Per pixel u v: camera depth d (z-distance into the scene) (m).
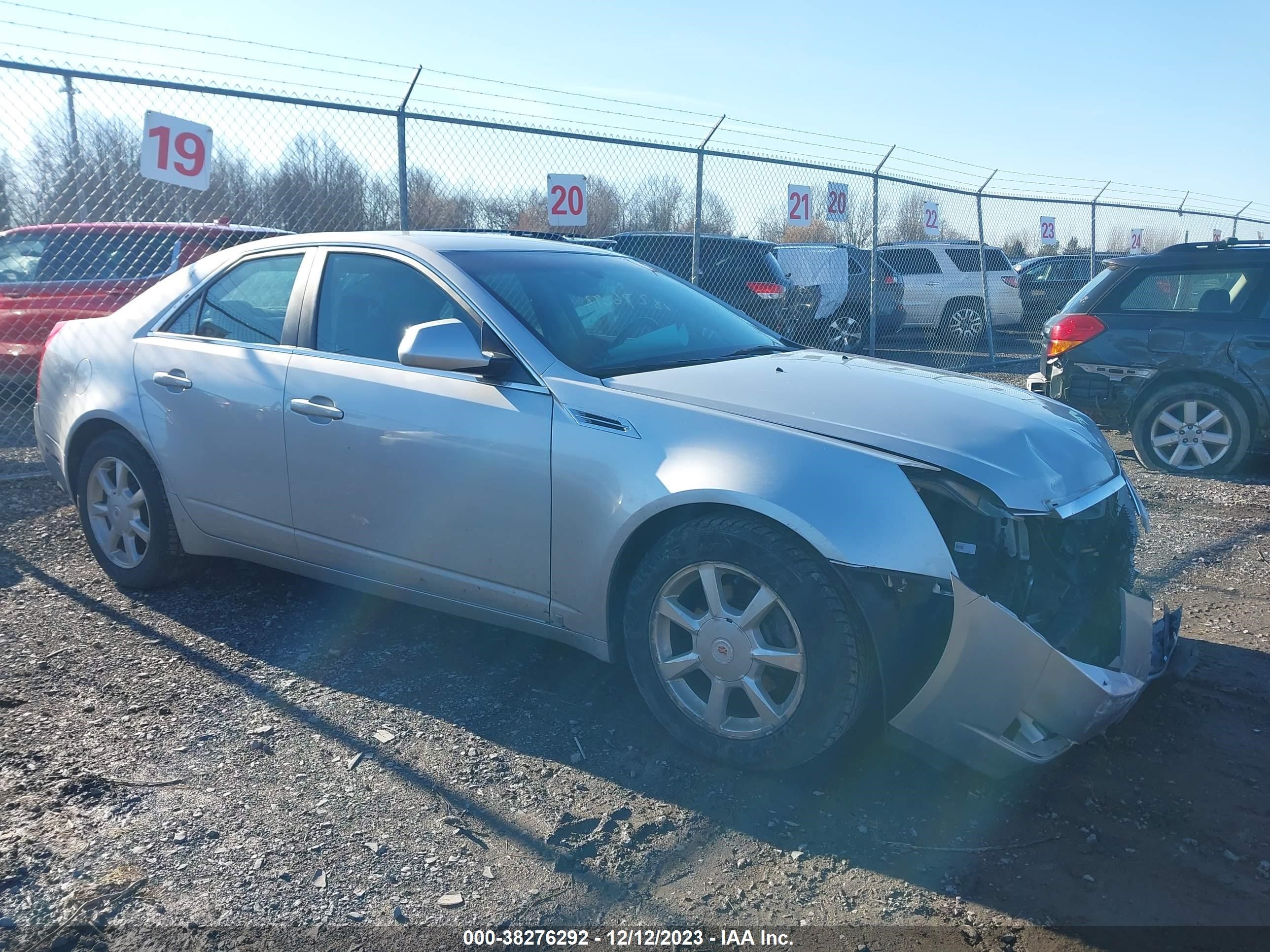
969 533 2.80
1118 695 2.76
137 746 3.19
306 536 3.97
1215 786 3.05
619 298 4.05
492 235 4.32
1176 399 7.51
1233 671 3.91
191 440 4.22
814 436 3.00
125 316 4.64
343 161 7.48
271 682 3.67
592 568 3.23
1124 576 3.34
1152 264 7.59
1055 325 8.05
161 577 4.52
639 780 3.04
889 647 2.77
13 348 8.32
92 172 6.53
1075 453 3.22
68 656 3.87
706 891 2.53
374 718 3.40
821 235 11.11
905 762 3.17
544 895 2.50
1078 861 2.67
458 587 3.61
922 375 3.77
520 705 3.51
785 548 2.87
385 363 3.75
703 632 3.06
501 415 3.40
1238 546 5.65
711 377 3.42
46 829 2.73
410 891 2.50
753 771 3.05
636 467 3.12
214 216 7.10
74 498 4.78
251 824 2.77
